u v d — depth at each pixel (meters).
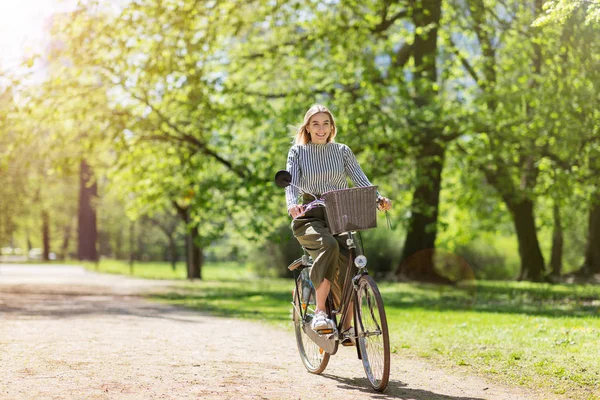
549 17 8.80
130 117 19.83
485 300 16.05
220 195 21.06
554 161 19.56
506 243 43.62
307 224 5.66
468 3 18.55
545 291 19.08
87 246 57.50
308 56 20.12
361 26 18.55
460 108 19.38
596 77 14.54
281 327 9.98
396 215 25.48
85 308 13.10
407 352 7.47
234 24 18.17
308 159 5.78
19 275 33.59
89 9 17.31
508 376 6.06
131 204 25.53
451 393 5.37
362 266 5.41
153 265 59.19
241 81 21.41
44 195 60.16
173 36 17.39
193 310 13.23
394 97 19.62
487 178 23.36
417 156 19.69
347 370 6.34
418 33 18.44
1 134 18.89
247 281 29.47
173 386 5.34
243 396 5.05
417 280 23.09
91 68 19.03
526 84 19.08
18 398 4.78
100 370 5.90
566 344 7.69
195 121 20.59
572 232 40.59
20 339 7.75
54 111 19.22
